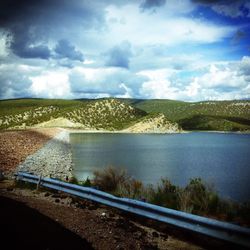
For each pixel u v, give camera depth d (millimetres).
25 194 11367
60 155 44188
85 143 87562
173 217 6824
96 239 6418
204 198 9336
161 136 158125
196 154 64312
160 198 9695
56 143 64000
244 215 8352
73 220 7570
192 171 37719
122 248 6039
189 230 6445
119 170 14211
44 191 11961
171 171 36906
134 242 6473
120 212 8797
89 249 5871
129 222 7801
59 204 9648
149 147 80250
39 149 40719
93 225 7309
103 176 12859
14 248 5340
